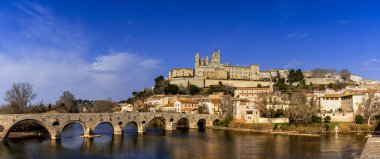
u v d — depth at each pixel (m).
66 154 120.38
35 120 151.62
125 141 154.12
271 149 129.25
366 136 165.25
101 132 197.25
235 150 127.62
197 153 121.75
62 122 159.75
